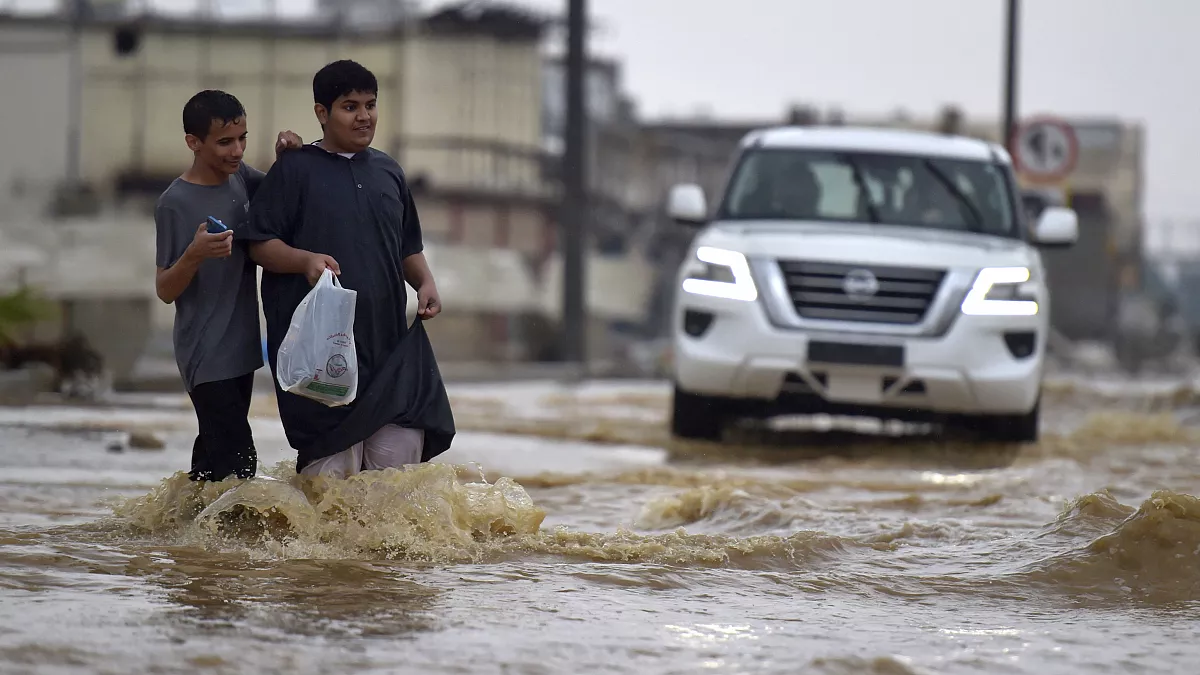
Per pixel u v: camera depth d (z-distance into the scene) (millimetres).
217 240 13141
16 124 113312
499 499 13883
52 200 105000
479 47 125125
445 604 10383
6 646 8508
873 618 10531
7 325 38438
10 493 16344
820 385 26234
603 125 152000
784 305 26234
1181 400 43375
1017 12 59062
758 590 11484
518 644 9164
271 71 120125
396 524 13008
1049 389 50312
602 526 15352
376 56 123250
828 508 16203
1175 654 9500
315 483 13297
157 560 11711
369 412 13344
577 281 73188
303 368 12961
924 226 28781
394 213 13875
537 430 29531
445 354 115562
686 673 8555
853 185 29422
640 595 11109
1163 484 19844
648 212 155875
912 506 16922
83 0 116750
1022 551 13125
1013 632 10102
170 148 118125
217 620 9461
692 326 27109
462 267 114375
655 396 45812
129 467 19625
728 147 175375
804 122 184125
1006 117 59562
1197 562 12047
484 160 125688
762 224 28625
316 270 13281
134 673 8062
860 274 26172
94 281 84438
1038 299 26656
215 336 13875
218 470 14031
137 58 117688
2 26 113500
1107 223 176750
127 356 58281
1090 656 9375
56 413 29750
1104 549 12391
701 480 19125
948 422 27297
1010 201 29391
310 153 13820
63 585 10516
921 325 26062
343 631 9312
